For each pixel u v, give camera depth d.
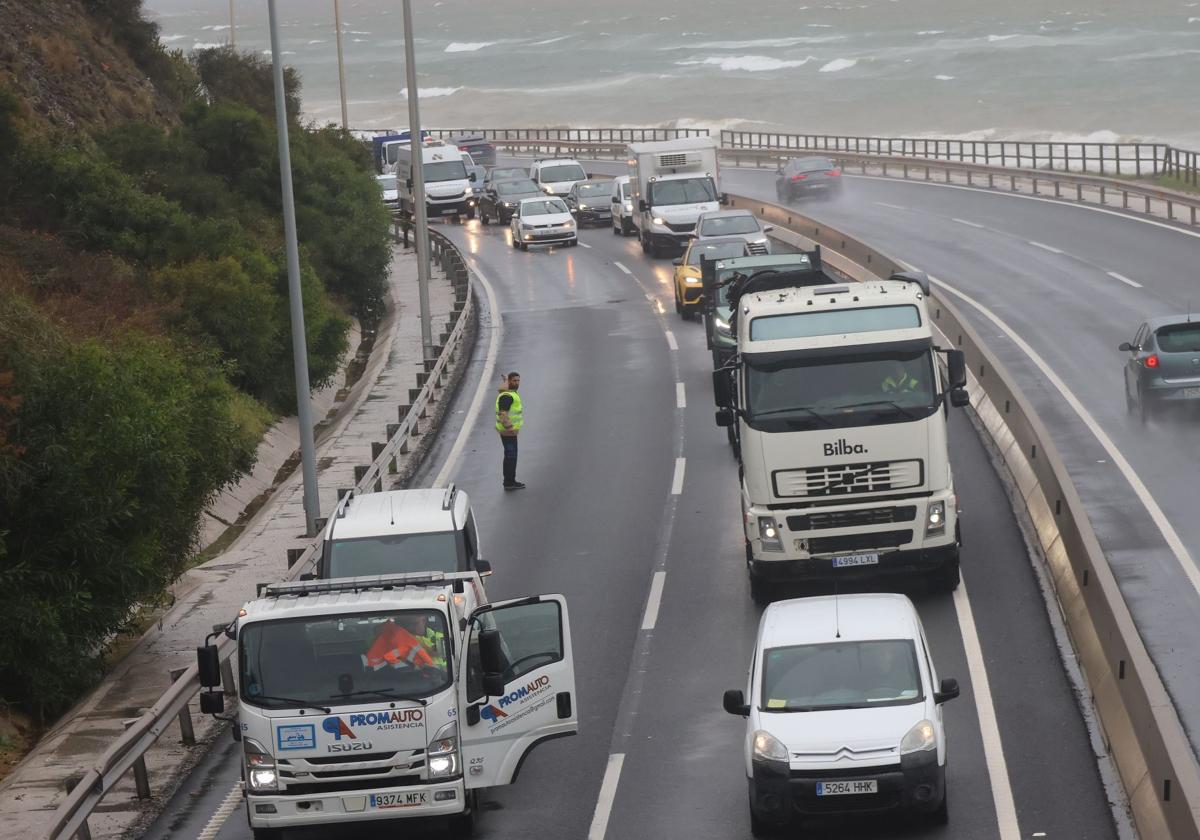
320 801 36.56
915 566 53.09
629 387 97.12
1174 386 72.56
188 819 41.03
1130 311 104.06
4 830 40.69
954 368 53.66
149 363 64.12
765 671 38.19
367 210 142.12
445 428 90.38
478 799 40.47
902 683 37.28
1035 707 43.41
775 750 35.66
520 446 84.25
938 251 137.88
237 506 81.38
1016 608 52.12
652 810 38.78
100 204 100.19
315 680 36.97
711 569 59.84
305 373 70.19
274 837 37.41
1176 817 30.53
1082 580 48.53
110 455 54.16
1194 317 73.69
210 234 103.69
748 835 36.69
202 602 62.91
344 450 88.44
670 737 43.78
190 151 127.25
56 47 135.00
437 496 51.50
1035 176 177.00
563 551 63.97
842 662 37.97
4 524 52.69
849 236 132.50
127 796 43.16
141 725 42.19
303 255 115.06
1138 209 154.50
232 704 51.06
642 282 141.38
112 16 155.75
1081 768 38.91
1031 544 59.12
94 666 55.56
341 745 36.47
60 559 53.88
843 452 52.69
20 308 58.31
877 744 35.38
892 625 39.06
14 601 51.22
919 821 36.41
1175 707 42.62
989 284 118.88
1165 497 62.91
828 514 53.00
